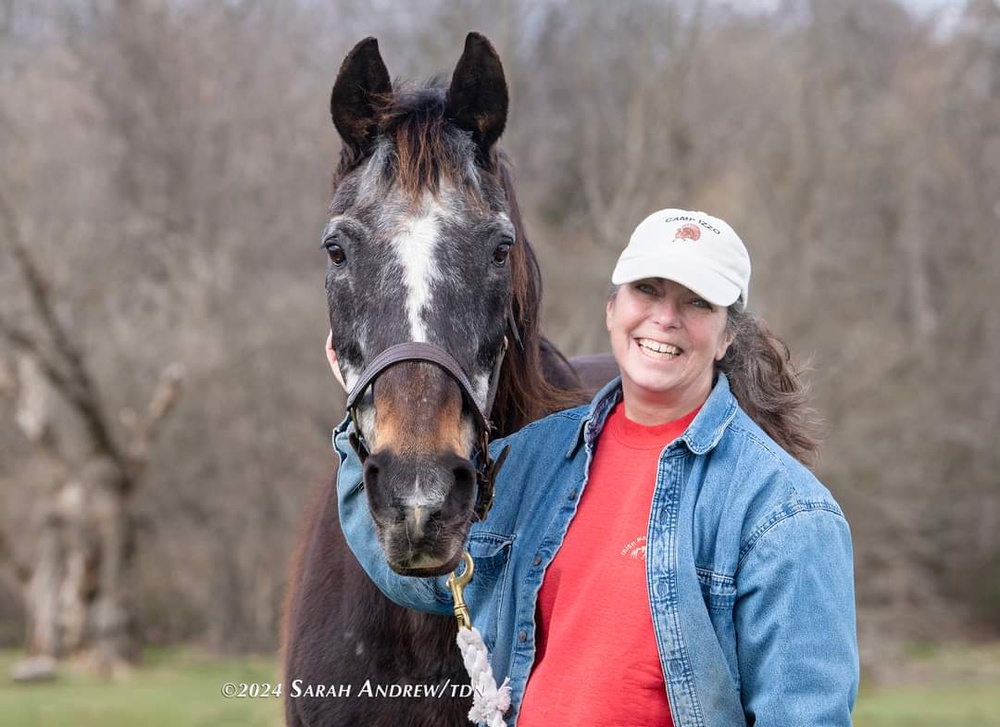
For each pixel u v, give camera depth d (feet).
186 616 64.44
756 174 59.52
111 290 62.13
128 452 59.36
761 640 7.00
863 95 66.59
